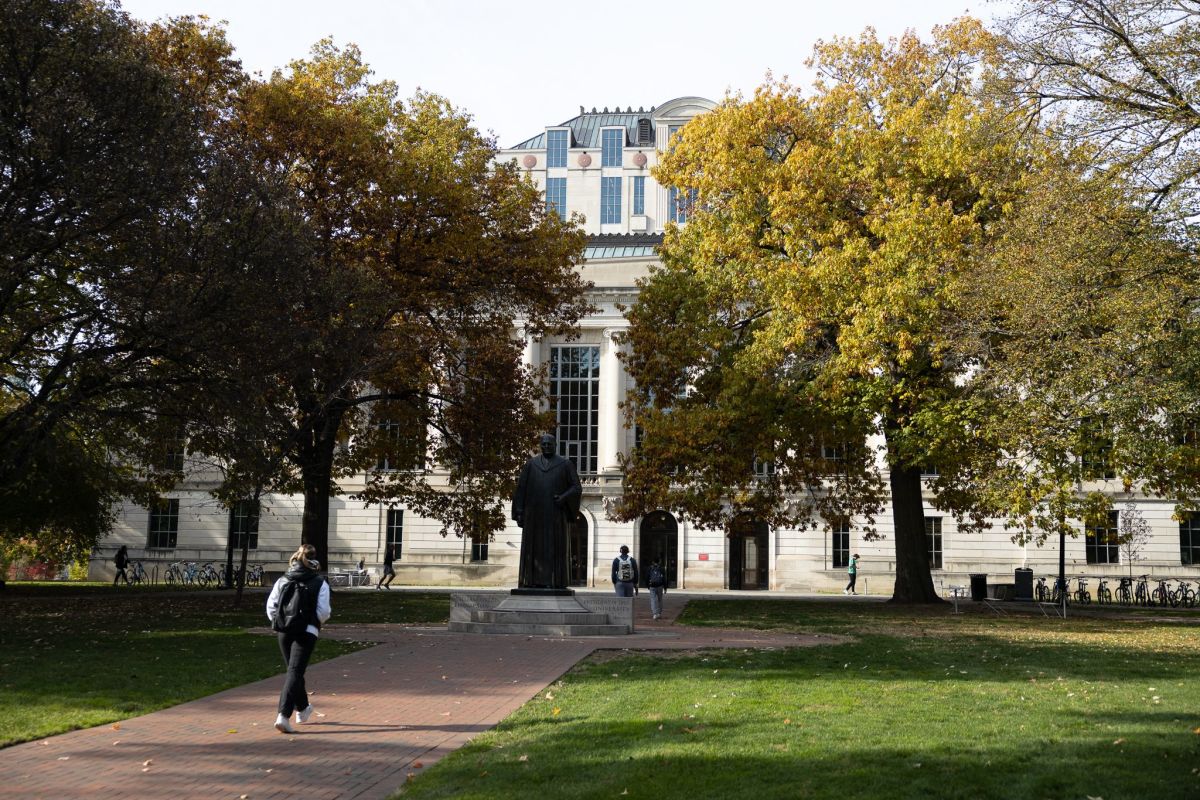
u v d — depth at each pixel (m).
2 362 23.27
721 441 32.09
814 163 30.25
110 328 22.42
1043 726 10.44
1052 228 21.47
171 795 8.03
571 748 9.44
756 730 10.18
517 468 33.41
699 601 36.72
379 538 54.31
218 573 51.56
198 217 22.66
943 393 28.86
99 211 20.50
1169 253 20.14
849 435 32.75
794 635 21.86
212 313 21.67
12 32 20.02
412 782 8.36
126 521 55.72
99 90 20.69
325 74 32.91
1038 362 21.84
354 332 26.41
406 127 33.53
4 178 20.41
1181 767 8.57
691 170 34.06
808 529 52.66
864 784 7.99
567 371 54.38
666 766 8.63
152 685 13.55
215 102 28.88
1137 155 21.22
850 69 33.19
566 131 77.69
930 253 27.55
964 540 51.81
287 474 30.44
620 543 52.81
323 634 20.84
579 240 35.47
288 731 10.46
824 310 29.25
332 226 31.08
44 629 21.88
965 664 16.30
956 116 29.27
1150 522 49.97
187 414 23.55
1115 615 31.38
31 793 8.05
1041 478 26.16
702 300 33.19
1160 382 19.95
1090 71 21.94
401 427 35.91
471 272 32.88
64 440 23.83
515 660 16.50
